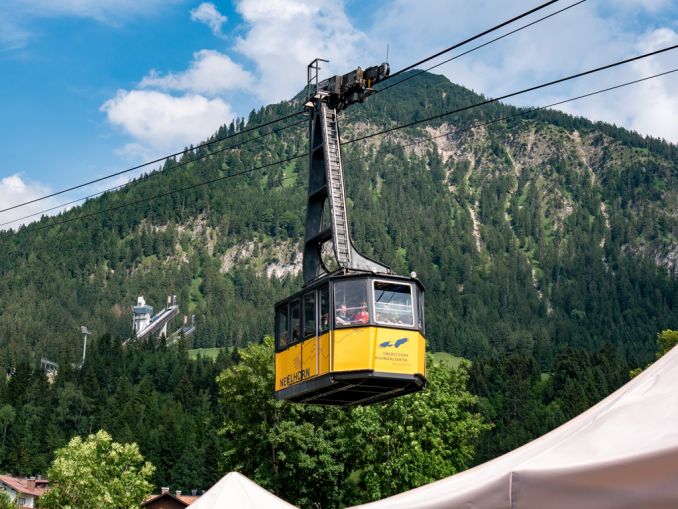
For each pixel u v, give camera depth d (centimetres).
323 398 3131
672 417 887
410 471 6431
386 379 2820
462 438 7025
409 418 6525
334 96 3231
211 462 19362
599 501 849
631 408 932
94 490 8400
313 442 6719
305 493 6788
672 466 820
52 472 8412
